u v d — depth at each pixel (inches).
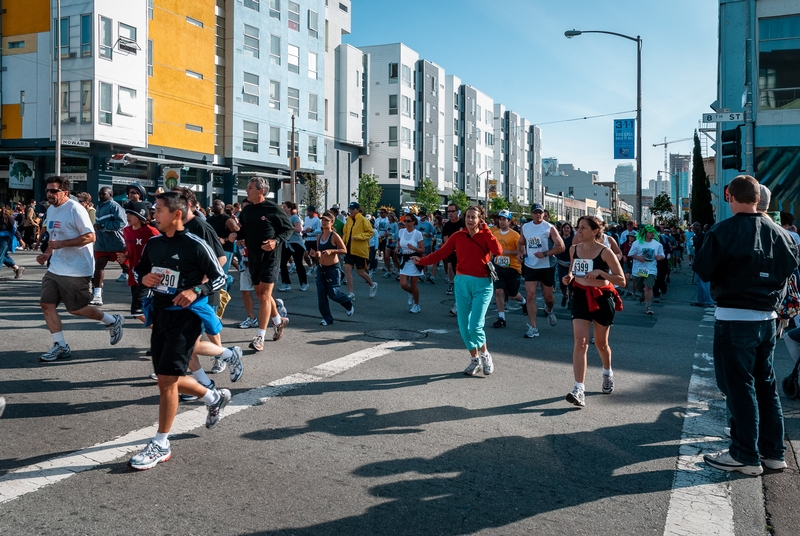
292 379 248.1
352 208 512.4
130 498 141.9
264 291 298.4
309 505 140.7
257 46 1551.4
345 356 292.5
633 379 266.5
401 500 144.5
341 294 396.8
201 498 142.9
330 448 175.9
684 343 358.3
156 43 1301.7
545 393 239.9
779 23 797.2
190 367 204.2
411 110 2329.0
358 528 130.9
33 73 1213.7
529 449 179.5
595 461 171.8
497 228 403.2
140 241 297.0
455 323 400.2
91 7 1155.9
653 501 147.7
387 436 187.0
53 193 262.1
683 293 700.7
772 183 804.6
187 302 160.4
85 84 1170.6
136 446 173.3
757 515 141.9
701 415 216.1
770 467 168.2
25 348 286.8
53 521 130.5
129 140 1226.0
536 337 362.6
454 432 192.2
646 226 500.7
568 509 142.4
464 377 260.7
